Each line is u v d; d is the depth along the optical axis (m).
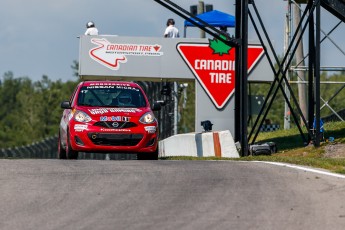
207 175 42.81
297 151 76.31
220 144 76.38
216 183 39.28
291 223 28.92
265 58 106.31
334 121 105.31
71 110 62.34
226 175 42.78
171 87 119.75
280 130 107.25
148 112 61.56
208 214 30.61
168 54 106.00
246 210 31.48
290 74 111.94
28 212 31.45
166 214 30.67
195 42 106.19
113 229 27.94
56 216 30.53
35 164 49.31
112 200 34.09
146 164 50.31
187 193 35.94
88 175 42.75
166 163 51.66
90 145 59.59
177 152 88.81
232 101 106.38
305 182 39.59
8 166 47.41
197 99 106.25
